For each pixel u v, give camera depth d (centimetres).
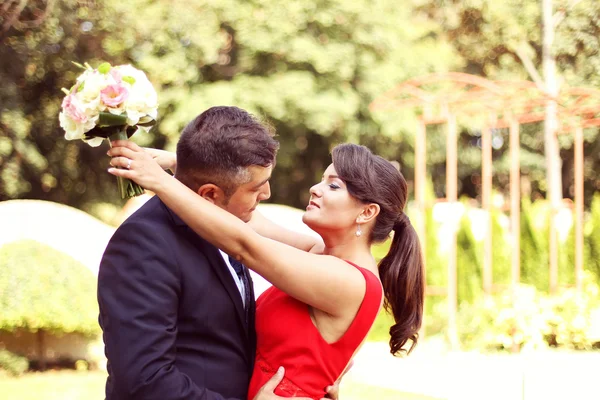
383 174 245
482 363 751
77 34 1401
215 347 215
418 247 263
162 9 1465
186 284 210
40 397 629
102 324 209
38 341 761
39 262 743
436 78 907
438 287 972
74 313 737
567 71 1422
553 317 775
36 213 778
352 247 246
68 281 746
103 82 205
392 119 1598
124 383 197
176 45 1498
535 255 1015
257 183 218
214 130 215
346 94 1552
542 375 670
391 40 1582
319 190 246
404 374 707
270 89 1507
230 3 1513
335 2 1536
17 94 1415
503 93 889
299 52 1518
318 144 1667
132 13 1416
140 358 197
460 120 1680
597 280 1033
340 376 239
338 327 231
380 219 249
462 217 1007
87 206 1675
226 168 214
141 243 207
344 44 1561
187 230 216
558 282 1023
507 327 701
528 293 723
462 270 997
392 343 264
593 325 813
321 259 227
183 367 209
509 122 935
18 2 1290
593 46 1392
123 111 206
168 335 202
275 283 220
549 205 1064
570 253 1044
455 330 878
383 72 1573
